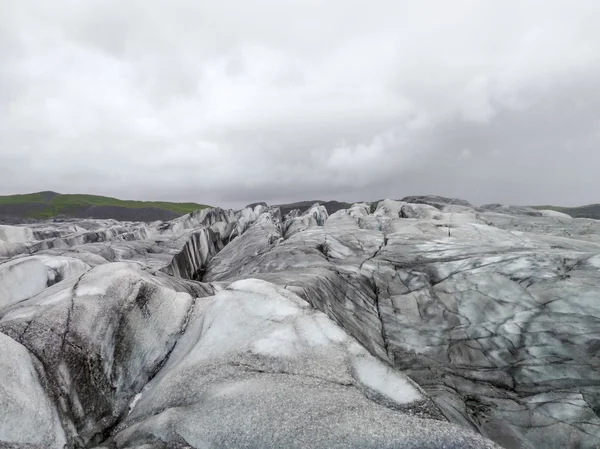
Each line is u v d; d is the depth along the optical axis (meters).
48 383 5.76
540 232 28.70
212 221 57.22
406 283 16.06
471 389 10.88
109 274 8.34
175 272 23.47
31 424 5.09
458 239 21.09
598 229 27.42
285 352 6.76
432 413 5.50
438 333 13.23
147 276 9.64
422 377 11.31
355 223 33.31
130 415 6.39
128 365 7.05
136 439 5.52
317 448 4.63
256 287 8.55
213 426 5.23
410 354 12.34
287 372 6.29
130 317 7.57
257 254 24.78
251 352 6.84
